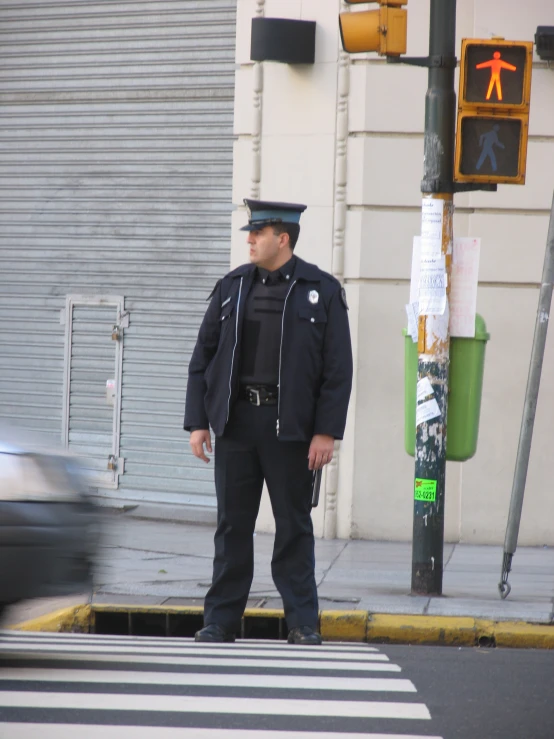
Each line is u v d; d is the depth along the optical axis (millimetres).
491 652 19562
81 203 35781
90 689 15219
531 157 30078
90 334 35688
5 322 36844
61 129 35969
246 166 31438
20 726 13305
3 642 18734
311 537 19766
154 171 34812
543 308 23000
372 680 16469
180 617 21531
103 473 35406
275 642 19750
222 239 34000
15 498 14922
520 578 25344
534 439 30172
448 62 22531
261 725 13672
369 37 22250
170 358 34625
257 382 19391
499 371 30281
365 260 30281
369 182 30203
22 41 36312
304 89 30750
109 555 27531
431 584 22922
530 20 29969
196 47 34188
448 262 22641
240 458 19609
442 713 14633
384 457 30422
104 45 35312
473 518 30422
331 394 19234
